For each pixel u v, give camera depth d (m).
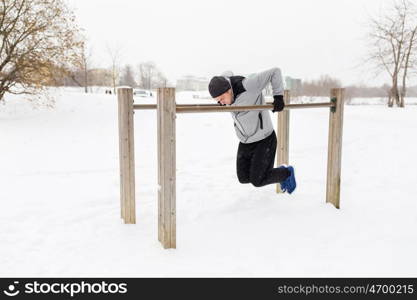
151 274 2.71
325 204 4.14
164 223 3.05
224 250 3.08
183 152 7.37
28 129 9.17
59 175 5.46
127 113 3.47
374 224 3.60
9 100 11.77
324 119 12.55
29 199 4.32
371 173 5.62
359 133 9.80
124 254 3.00
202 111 2.98
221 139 8.76
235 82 3.29
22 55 9.97
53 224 3.60
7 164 6.05
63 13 10.38
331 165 4.05
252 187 4.88
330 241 3.24
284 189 3.97
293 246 3.15
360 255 2.98
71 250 3.07
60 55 10.70
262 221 3.68
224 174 5.65
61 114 11.20
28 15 10.02
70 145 7.76
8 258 2.92
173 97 2.89
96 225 3.59
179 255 2.99
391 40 21.33
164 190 3.00
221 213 3.94
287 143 4.40
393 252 3.02
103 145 7.84
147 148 7.61
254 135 3.50
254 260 2.91
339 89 3.86
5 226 3.52
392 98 21.89
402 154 7.02
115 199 4.38
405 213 3.89
